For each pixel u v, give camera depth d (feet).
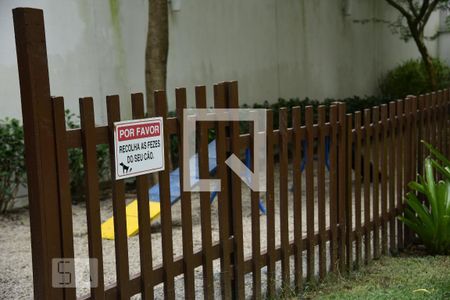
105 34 25.70
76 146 8.80
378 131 15.49
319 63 40.11
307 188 13.30
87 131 8.82
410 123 16.92
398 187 16.66
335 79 41.93
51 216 8.43
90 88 25.13
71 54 24.32
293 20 37.45
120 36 26.37
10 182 21.93
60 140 8.51
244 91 33.58
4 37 22.17
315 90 39.78
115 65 26.17
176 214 21.25
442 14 56.39
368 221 15.35
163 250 10.21
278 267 14.08
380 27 47.65
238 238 11.63
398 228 16.78
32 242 8.52
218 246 11.30
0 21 21.95
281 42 36.45
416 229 16.30
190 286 10.71
